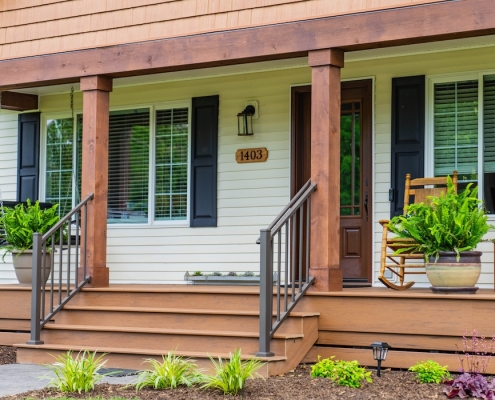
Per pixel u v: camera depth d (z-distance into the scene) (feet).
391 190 26.58
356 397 17.29
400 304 20.76
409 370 20.38
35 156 33.37
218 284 29.27
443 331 20.21
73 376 18.25
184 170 30.63
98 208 25.54
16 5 28.35
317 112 22.30
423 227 21.35
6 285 27.53
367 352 21.08
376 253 26.96
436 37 21.07
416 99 26.43
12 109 33.22
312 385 18.52
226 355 20.20
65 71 26.61
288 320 21.08
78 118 32.81
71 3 27.32
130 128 31.71
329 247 21.95
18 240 27.48
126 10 26.22
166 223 30.66
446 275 20.81
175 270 30.40
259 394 17.63
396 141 26.63
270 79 29.04
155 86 31.14
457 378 17.97
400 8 21.30
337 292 21.49
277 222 20.85
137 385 18.21
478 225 21.02
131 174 31.60
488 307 19.80
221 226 29.68
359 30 21.83
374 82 27.17
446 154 26.11
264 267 20.18
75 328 23.07
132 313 23.38
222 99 29.89
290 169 28.53
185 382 18.63
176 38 24.86
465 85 25.96
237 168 29.50
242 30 23.72
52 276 23.86
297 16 23.11
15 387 18.89
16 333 26.12
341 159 27.96
